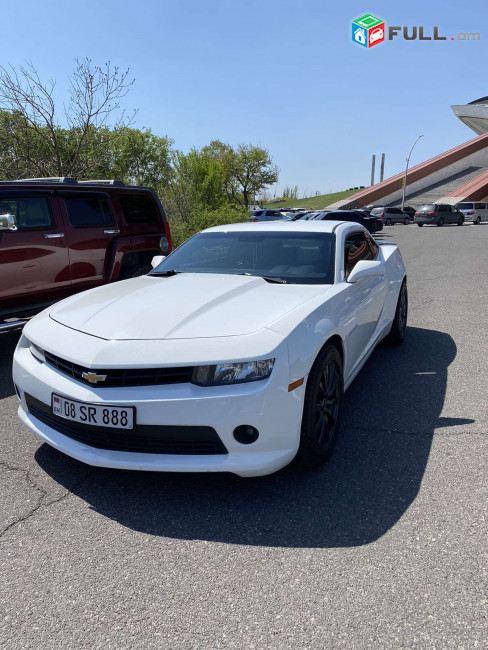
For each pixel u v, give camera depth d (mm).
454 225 38844
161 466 2543
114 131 13258
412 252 16719
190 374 2498
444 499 2641
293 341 2625
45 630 1887
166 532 2449
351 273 3502
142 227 6754
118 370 2547
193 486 2848
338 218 25078
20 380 3008
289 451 2625
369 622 1877
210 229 4609
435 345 5531
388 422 3590
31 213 5371
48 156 12156
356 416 3705
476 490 2711
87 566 2225
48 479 2936
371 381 4434
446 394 4094
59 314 3205
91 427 2586
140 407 2484
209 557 2266
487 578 2080
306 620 1897
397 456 3107
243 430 2523
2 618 1947
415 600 1975
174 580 2129
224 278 3578
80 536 2428
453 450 3160
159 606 1989
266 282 3504
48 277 5535
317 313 2938
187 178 18312
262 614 1933
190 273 3879
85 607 1993
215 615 1936
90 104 11461
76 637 1854
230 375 2479
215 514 2584
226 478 2926
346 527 2443
